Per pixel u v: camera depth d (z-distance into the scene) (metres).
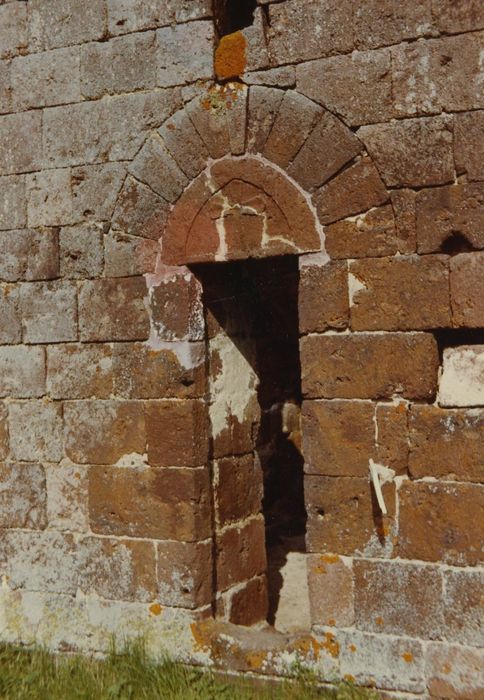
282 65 6.45
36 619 7.35
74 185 7.20
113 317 7.07
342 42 6.24
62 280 7.26
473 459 5.91
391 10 6.10
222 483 7.12
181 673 6.55
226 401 7.19
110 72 7.05
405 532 6.09
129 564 6.99
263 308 9.61
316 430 6.33
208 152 6.69
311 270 6.35
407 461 6.09
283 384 10.92
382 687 6.13
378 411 6.16
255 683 6.46
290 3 6.41
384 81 6.12
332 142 6.27
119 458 7.04
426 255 6.02
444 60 5.96
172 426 6.84
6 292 7.48
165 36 6.84
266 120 6.48
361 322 6.20
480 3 5.86
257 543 7.50
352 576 6.23
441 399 6.02
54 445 7.30
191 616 6.76
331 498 6.30
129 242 7.00
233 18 7.23
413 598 6.06
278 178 6.45
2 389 7.52
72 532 7.23
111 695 6.33
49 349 7.33
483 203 5.86
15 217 7.43
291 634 6.70
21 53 7.38
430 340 6.03
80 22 7.15
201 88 6.72
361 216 6.20
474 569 5.91
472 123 5.88
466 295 5.90
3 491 7.52
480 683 5.88
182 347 6.81
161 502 6.88
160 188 6.88
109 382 7.09
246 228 6.58
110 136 7.05
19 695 6.42
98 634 7.09
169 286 6.86
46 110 7.29
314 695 6.17
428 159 6.00
